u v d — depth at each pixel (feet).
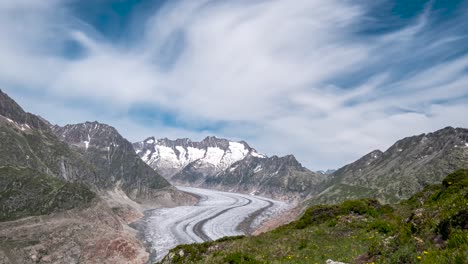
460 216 41.11
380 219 97.30
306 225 108.27
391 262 44.14
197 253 87.86
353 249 65.82
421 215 50.31
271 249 77.56
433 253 37.47
